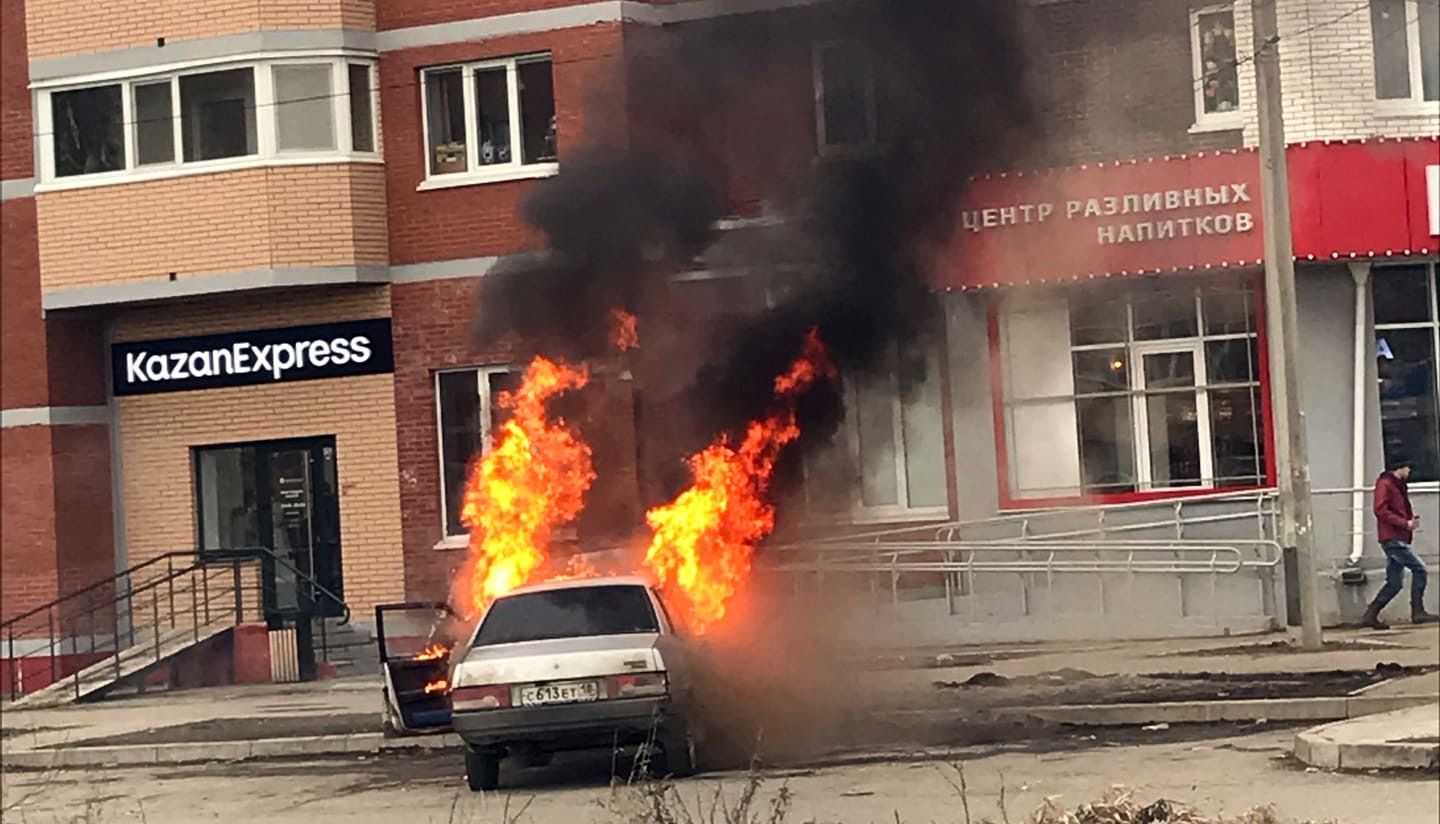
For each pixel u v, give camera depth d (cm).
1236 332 2331
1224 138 2292
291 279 2484
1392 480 2197
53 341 2633
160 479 2645
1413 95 2309
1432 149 2245
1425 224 2236
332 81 2514
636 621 1545
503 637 1541
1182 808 1078
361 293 2544
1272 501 2280
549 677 1466
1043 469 2395
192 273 2519
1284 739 1532
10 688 2598
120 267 2550
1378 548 2281
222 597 2603
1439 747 1352
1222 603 2272
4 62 2648
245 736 1947
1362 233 2231
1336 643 2058
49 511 2623
